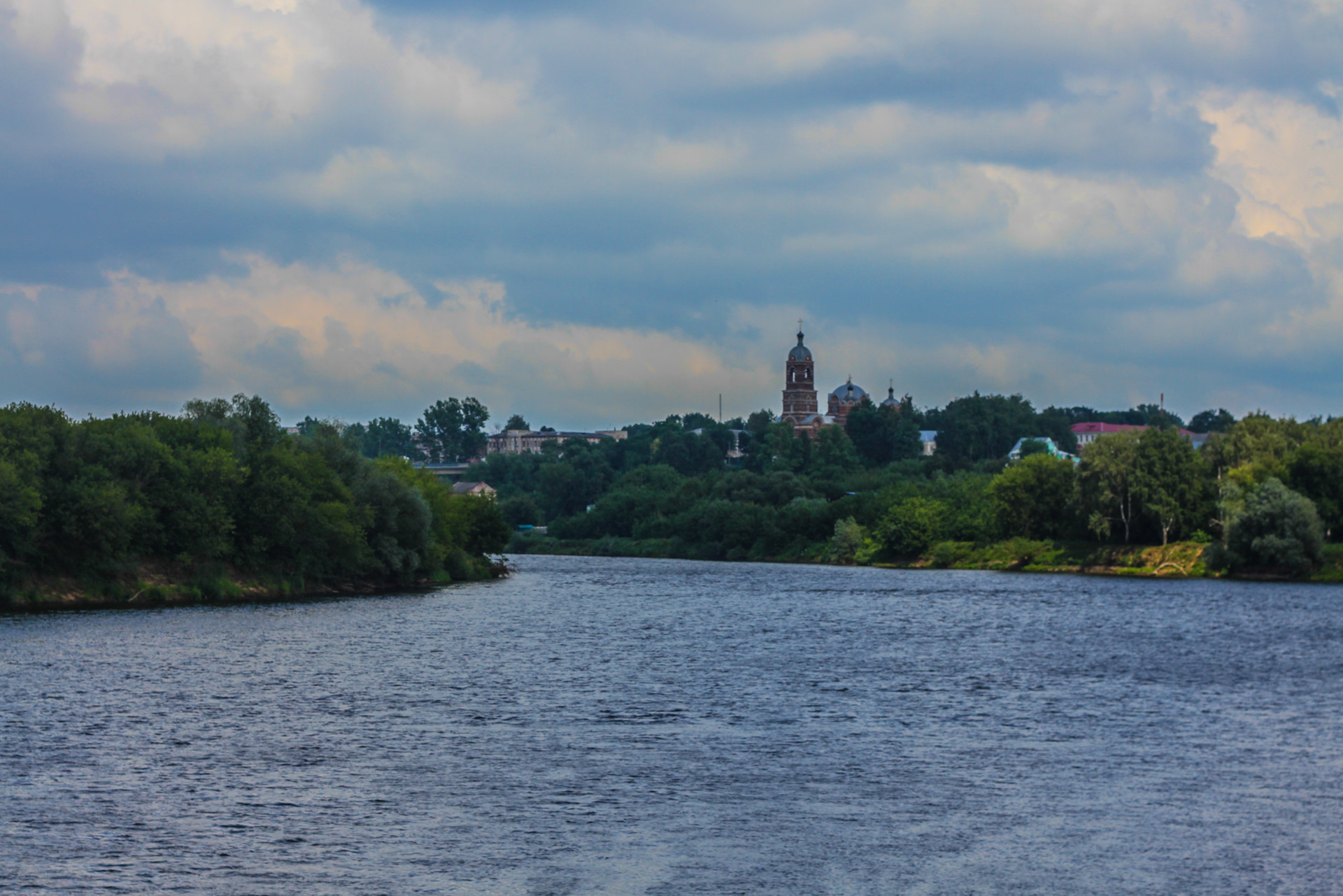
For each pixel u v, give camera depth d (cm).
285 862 3162
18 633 7662
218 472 10831
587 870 3139
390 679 6153
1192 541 16325
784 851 3297
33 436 9644
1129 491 16825
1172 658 7312
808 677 6450
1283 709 5503
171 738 4562
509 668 6669
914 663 7062
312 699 5481
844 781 4041
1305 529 14500
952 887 3042
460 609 10650
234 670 6300
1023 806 3747
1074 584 14600
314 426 13712
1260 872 3158
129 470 10256
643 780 4041
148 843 3300
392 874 3095
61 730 4641
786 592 13425
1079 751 4538
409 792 3859
